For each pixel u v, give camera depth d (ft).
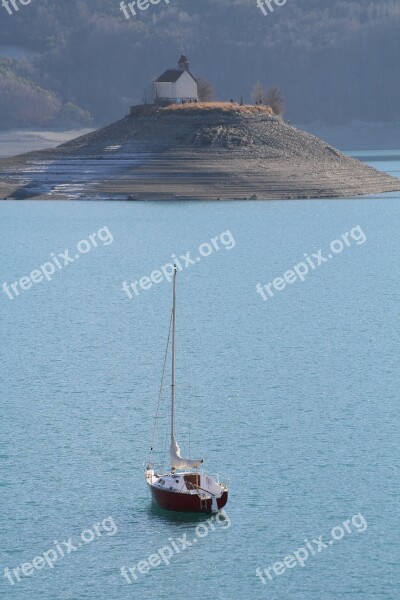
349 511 389.80
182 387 556.10
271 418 495.82
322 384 558.97
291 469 428.15
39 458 443.32
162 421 493.36
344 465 432.25
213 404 521.65
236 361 618.85
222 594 341.00
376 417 495.82
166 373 588.09
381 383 559.79
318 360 618.03
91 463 437.17
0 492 407.85
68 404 523.29
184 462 397.19
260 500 399.03
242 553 362.94
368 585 344.08
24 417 500.74
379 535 372.79
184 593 340.80
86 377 579.48
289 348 653.71
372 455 442.91
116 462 437.99
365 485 411.54
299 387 554.05
